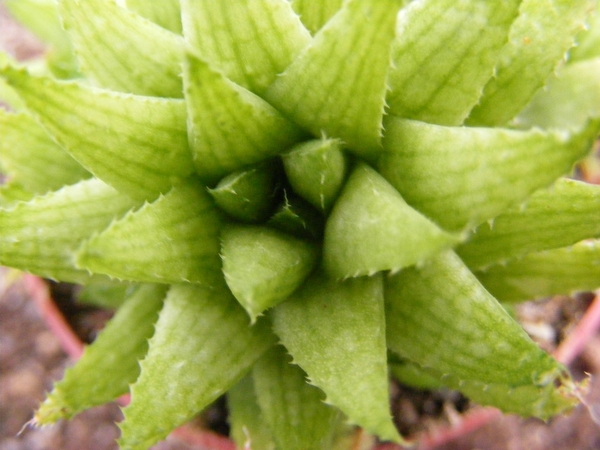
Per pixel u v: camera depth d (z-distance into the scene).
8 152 0.08
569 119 0.09
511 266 0.07
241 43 0.05
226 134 0.05
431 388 0.09
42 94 0.05
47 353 0.13
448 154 0.05
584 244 0.07
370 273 0.05
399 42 0.05
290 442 0.07
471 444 0.12
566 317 0.10
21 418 0.13
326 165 0.05
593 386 0.12
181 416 0.06
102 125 0.05
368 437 0.09
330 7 0.06
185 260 0.06
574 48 0.09
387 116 0.05
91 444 0.12
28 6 0.09
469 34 0.05
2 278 0.13
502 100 0.06
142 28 0.06
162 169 0.06
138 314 0.07
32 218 0.06
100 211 0.06
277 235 0.06
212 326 0.06
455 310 0.06
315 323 0.06
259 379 0.07
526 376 0.06
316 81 0.05
